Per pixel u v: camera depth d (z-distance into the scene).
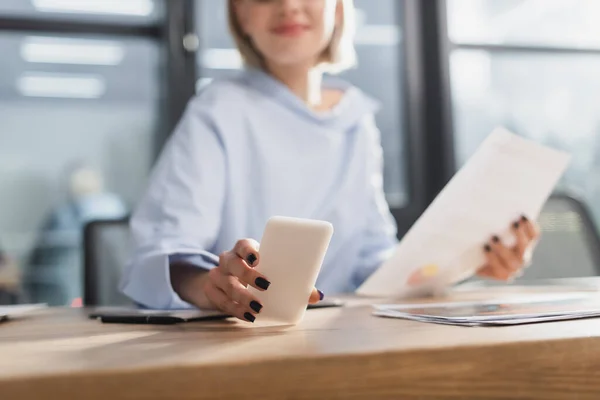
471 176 1.07
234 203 1.26
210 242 1.18
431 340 0.48
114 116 3.14
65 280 3.13
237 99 1.32
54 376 0.39
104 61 3.10
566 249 1.65
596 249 1.66
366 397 0.43
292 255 0.67
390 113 3.33
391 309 0.77
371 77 3.30
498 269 1.10
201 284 0.90
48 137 3.13
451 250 1.08
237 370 0.41
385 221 1.48
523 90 3.42
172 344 0.52
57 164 3.14
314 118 1.37
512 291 1.10
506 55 3.39
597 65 3.48
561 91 3.45
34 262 3.11
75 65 3.09
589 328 0.54
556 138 3.44
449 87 3.30
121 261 1.41
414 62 3.32
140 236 1.11
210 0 3.05
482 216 1.08
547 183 1.10
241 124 1.31
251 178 1.31
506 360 0.46
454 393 0.45
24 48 3.01
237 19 1.44
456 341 0.47
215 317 0.74
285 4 1.31
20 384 0.38
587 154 3.46
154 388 0.40
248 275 0.68
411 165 3.31
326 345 0.48
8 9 2.92
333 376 0.43
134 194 3.16
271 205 1.31
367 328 0.60
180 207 1.14
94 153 3.15
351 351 0.44
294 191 1.33
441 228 1.06
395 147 3.33
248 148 1.31
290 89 1.44
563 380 0.47
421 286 1.10
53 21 2.96
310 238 0.66
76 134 3.14
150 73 3.12
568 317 0.61
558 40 3.46
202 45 3.04
